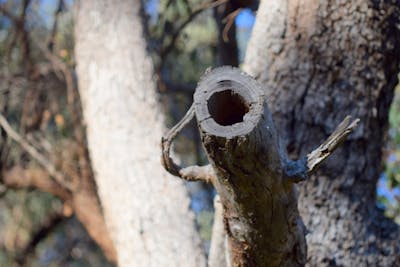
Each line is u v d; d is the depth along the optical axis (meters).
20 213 6.47
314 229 3.32
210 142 2.08
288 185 2.30
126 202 3.71
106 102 3.99
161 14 5.58
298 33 3.41
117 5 4.28
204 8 5.25
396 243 3.37
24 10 5.66
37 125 5.89
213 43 6.08
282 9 3.45
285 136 3.35
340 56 3.39
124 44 4.16
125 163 3.81
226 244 2.64
